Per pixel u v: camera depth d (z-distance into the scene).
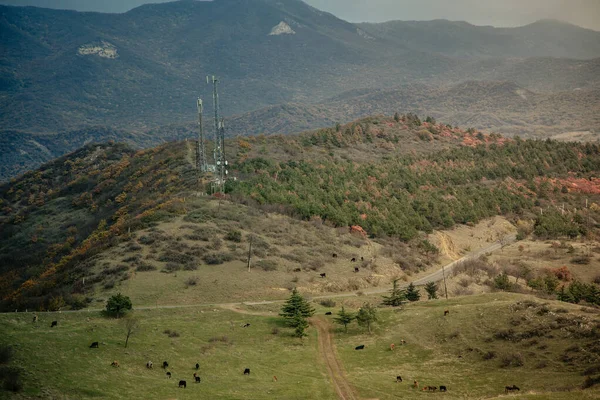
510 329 85.12
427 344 88.06
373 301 115.88
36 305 108.25
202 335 90.38
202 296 111.06
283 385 75.25
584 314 83.94
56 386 65.12
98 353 77.19
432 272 153.88
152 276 117.12
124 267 119.81
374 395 72.50
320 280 128.88
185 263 123.94
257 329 95.50
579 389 66.56
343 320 97.62
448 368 80.06
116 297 96.56
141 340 84.44
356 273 137.00
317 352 88.50
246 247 137.38
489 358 80.38
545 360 76.12
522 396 63.88
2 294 147.62
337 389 74.62
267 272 126.38
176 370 76.88
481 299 103.25
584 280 145.88
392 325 96.94
